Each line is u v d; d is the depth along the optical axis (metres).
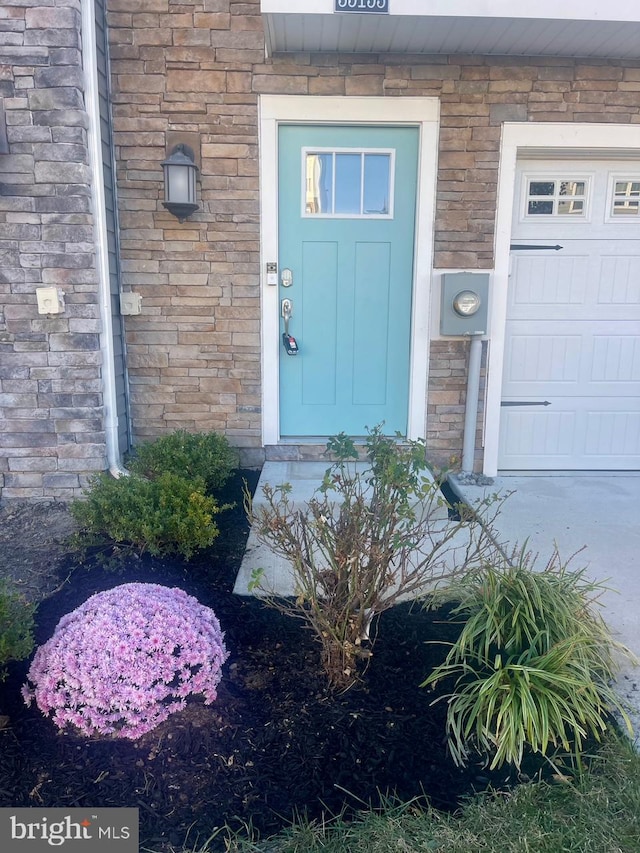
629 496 4.39
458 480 4.60
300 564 2.28
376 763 1.97
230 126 4.24
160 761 1.97
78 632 2.12
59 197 3.66
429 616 2.73
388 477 2.22
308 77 4.19
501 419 4.87
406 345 4.69
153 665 2.05
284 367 4.70
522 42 3.96
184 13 4.09
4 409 3.89
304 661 2.44
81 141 3.62
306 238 4.52
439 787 1.90
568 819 1.76
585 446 4.93
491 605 2.41
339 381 4.74
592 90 4.24
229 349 4.54
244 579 3.08
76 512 3.24
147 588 2.44
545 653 2.24
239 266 4.42
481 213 4.39
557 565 3.30
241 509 3.89
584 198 4.58
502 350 4.60
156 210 4.32
